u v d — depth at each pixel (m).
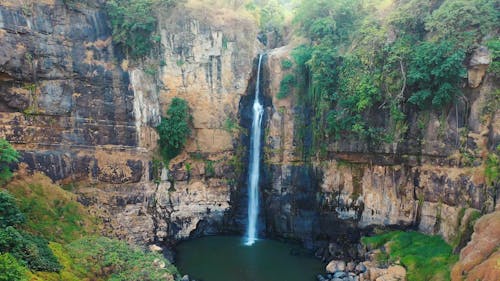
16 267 16.30
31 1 27.17
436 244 25.42
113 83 31.55
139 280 21.42
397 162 29.11
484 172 23.67
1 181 23.92
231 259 30.03
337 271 27.14
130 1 33.09
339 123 30.50
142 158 32.50
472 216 23.22
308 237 33.28
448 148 26.17
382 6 34.09
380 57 28.73
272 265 29.02
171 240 33.09
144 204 31.97
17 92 26.59
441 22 25.58
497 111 23.86
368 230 30.41
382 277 24.02
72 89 29.47
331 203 31.98
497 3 24.91
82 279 19.94
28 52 26.80
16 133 26.52
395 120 28.23
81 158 29.41
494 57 23.48
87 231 26.34
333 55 32.03
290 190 34.47
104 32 31.72
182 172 34.34
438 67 25.14
